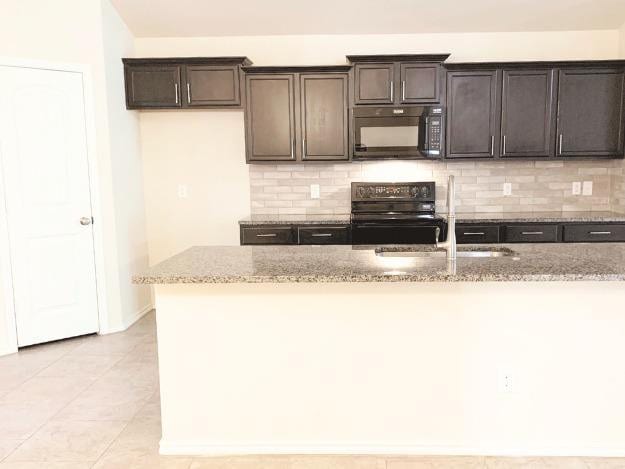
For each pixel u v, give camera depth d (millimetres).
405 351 2363
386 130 4367
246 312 2361
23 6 3701
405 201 4523
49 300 3951
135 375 3361
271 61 4664
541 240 4188
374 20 4410
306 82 4352
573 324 2316
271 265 2365
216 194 4840
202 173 4820
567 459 2354
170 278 2156
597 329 2314
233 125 4758
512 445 2396
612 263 2301
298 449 2430
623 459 2354
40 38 3779
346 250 2768
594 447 2385
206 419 2432
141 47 4656
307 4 4195
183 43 4660
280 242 4324
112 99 4164
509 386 2361
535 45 4582
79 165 4000
